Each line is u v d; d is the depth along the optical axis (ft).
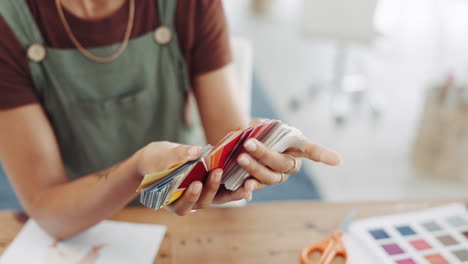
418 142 7.07
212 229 2.57
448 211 2.77
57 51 2.59
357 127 8.18
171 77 2.93
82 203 2.23
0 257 2.31
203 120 2.88
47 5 2.48
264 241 2.50
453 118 6.49
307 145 1.83
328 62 10.91
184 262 2.34
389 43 11.87
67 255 2.33
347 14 7.13
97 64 2.72
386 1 14.24
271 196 6.28
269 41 12.09
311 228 2.62
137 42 2.74
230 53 2.94
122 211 2.66
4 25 2.39
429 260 2.35
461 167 6.70
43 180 2.40
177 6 2.70
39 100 2.69
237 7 14.49
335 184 6.63
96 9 2.58
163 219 2.62
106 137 2.98
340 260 2.34
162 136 3.14
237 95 2.91
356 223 2.63
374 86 9.68
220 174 1.69
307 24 7.43
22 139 2.38
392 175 6.89
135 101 2.92
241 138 1.72
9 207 5.74
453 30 12.85
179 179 1.59
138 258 2.34
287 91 9.46
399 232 2.57
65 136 2.93
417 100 9.23
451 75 6.69
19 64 2.49
